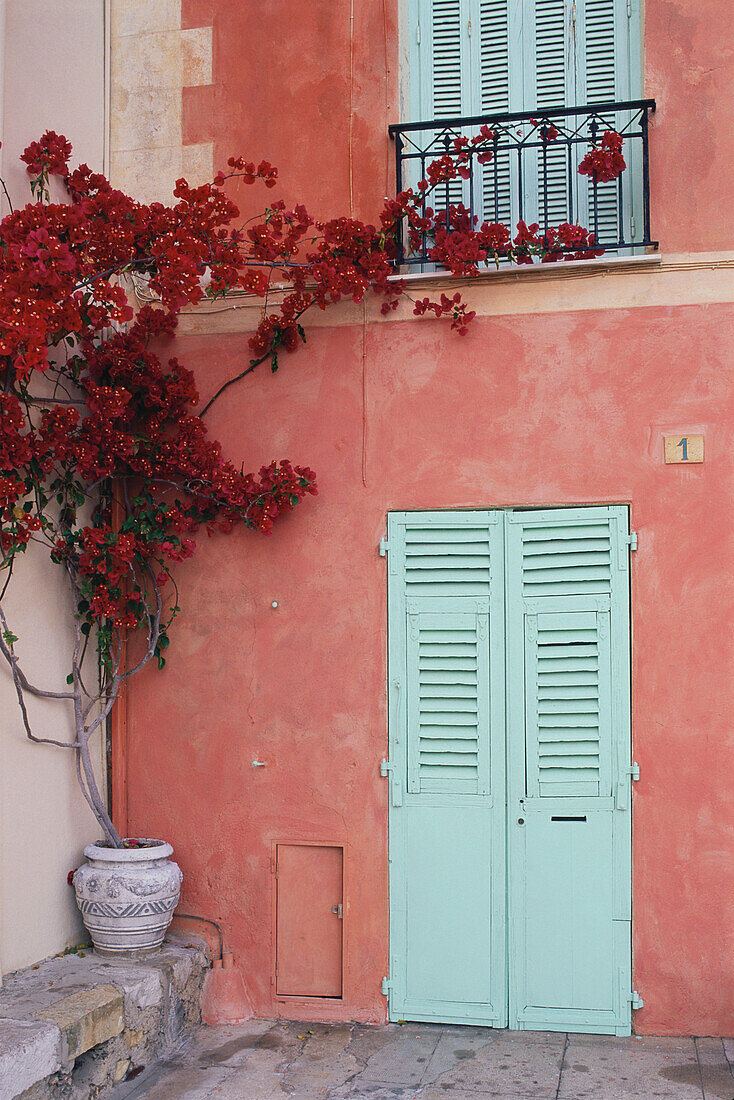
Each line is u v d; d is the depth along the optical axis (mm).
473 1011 4043
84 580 4289
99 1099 3443
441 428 4188
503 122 4379
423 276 4156
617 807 3961
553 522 4074
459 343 4188
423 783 4125
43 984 3641
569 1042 3885
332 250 4137
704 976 3873
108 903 3898
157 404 4297
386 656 4199
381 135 4332
